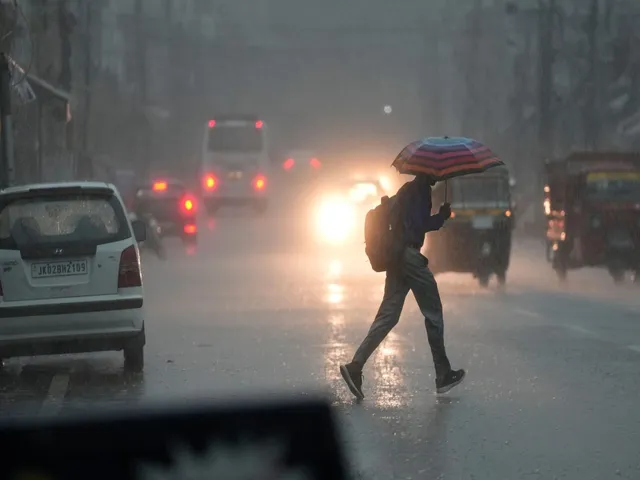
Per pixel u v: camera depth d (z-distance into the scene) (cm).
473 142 2294
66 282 2423
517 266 5922
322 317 3588
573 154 5206
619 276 4816
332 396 2175
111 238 2458
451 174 2208
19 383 2398
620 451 1684
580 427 1862
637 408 2033
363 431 1836
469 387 2266
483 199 4659
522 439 1772
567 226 4803
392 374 2442
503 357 2681
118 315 2427
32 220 2452
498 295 4331
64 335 2411
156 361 2675
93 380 2423
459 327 3294
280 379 2386
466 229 4612
